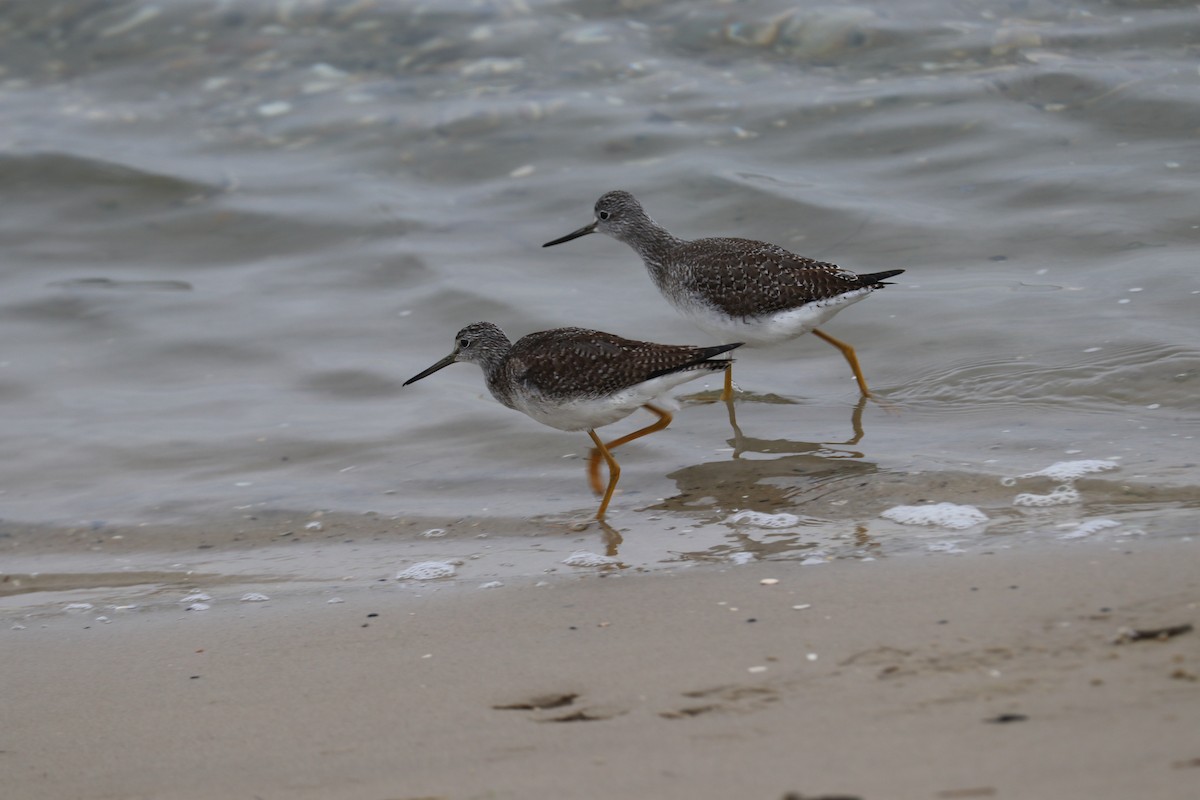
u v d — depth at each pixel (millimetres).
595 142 22438
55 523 13867
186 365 17750
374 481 14430
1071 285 16906
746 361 16875
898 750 6422
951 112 21766
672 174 21281
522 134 22875
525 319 17922
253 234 21250
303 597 11398
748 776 6379
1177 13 23219
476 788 6910
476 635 9867
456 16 25750
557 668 8906
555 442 15109
